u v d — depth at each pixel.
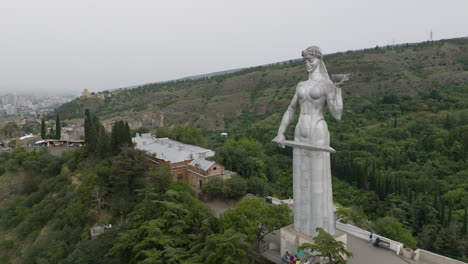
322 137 33.38
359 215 56.78
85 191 61.88
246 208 39.25
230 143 97.50
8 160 106.50
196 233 44.03
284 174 100.44
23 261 58.97
